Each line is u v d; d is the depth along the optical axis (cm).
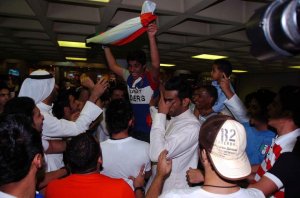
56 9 407
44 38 595
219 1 353
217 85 284
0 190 81
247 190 98
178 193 94
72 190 121
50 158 187
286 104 133
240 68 1116
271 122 142
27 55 962
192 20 459
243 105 225
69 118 273
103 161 171
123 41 245
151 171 188
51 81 191
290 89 135
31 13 399
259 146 188
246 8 393
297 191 114
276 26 67
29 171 83
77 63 1179
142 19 217
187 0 352
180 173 172
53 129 180
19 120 85
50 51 823
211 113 265
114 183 122
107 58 291
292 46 67
